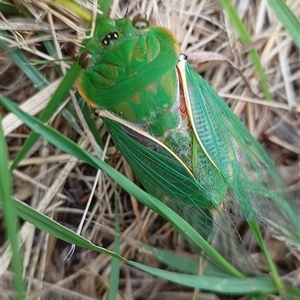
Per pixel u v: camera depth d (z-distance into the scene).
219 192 0.06
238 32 0.07
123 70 0.06
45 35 0.07
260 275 0.07
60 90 0.06
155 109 0.06
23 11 0.07
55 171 0.07
